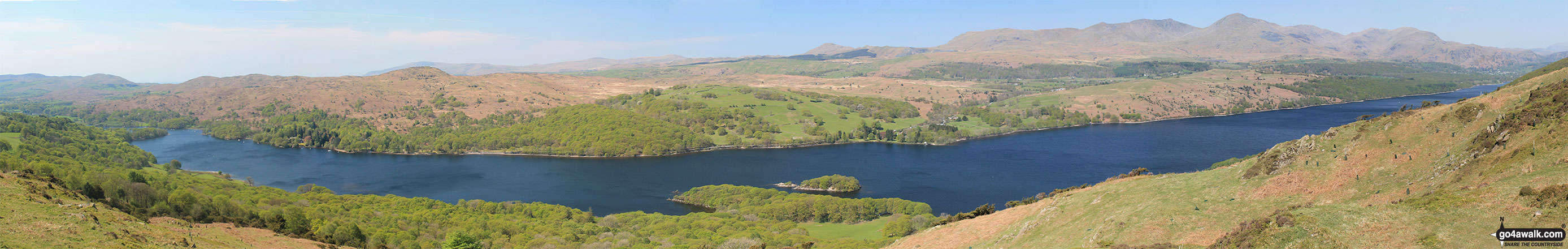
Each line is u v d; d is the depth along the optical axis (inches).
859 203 7003.0
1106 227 3179.1
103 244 2886.3
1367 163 3016.7
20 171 4970.5
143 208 4891.7
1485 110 2940.5
